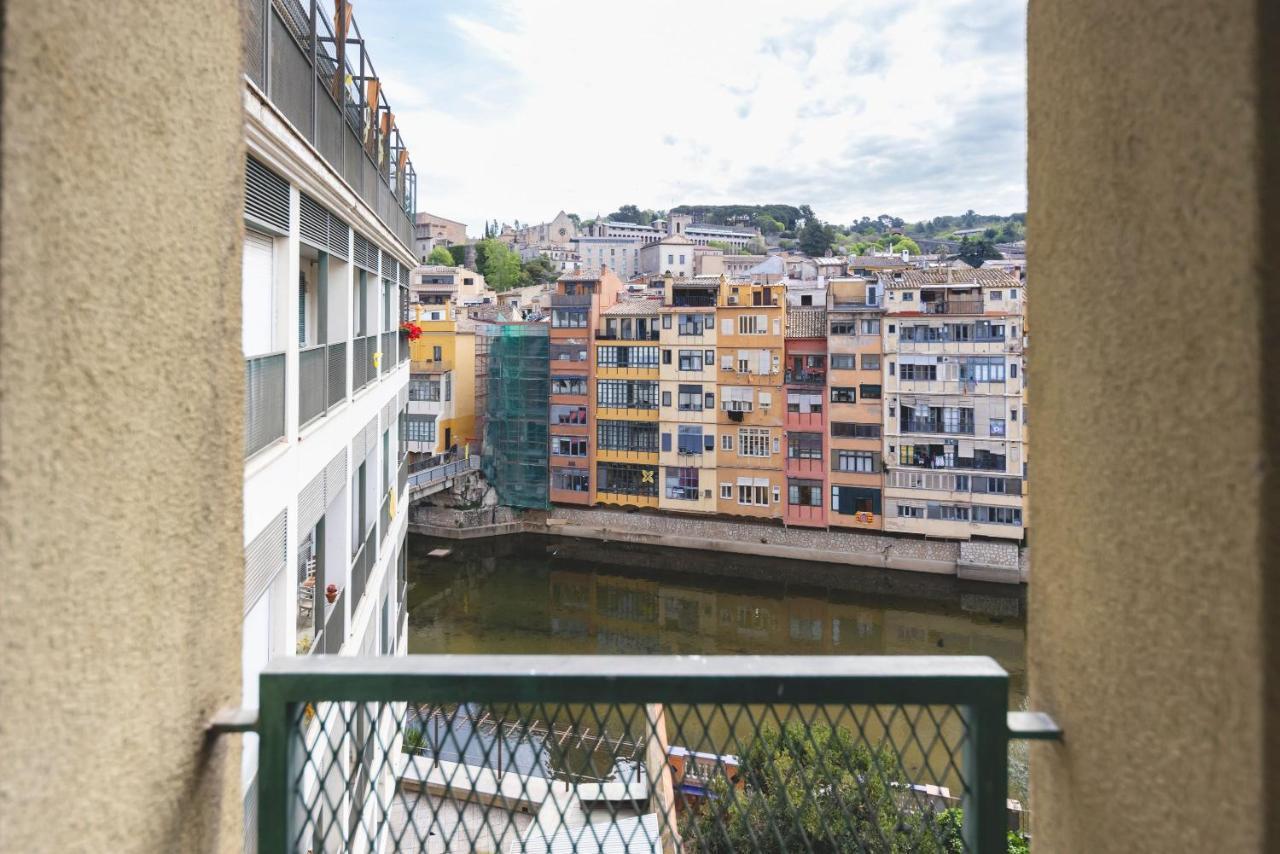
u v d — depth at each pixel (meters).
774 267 77.06
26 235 1.04
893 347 40.84
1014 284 38.97
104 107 1.22
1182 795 1.17
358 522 12.70
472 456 54.53
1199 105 1.13
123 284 1.28
